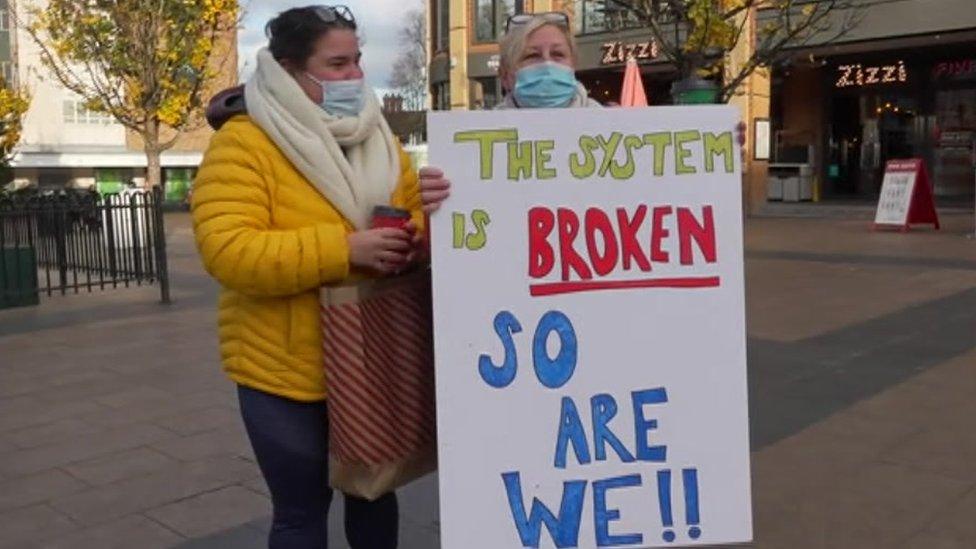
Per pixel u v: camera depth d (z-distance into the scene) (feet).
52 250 36.68
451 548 7.48
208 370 21.97
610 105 9.31
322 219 7.75
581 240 7.63
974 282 31.76
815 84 86.63
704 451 7.82
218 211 7.46
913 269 35.53
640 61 73.36
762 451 15.15
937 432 15.87
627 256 7.70
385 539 9.12
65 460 15.62
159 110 62.49
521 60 8.82
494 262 7.50
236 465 15.17
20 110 75.77
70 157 126.00
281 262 7.31
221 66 87.30
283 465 7.98
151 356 23.73
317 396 7.89
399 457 7.83
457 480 7.47
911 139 84.33
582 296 7.64
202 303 32.78
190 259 49.49
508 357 7.53
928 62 81.61
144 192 38.58
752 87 71.15
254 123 7.71
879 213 53.42
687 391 7.80
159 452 15.92
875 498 13.07
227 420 17.76
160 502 13.62
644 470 7.74
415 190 8.82
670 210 7.75
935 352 21.66
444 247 7.44
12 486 14.42
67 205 35.37
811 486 13.56
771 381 19.44
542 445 7.59
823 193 87.92
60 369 22.54
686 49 30.55
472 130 7.44
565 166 7.59
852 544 11.63
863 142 87.30
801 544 11.65
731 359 7.84
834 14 63.98
